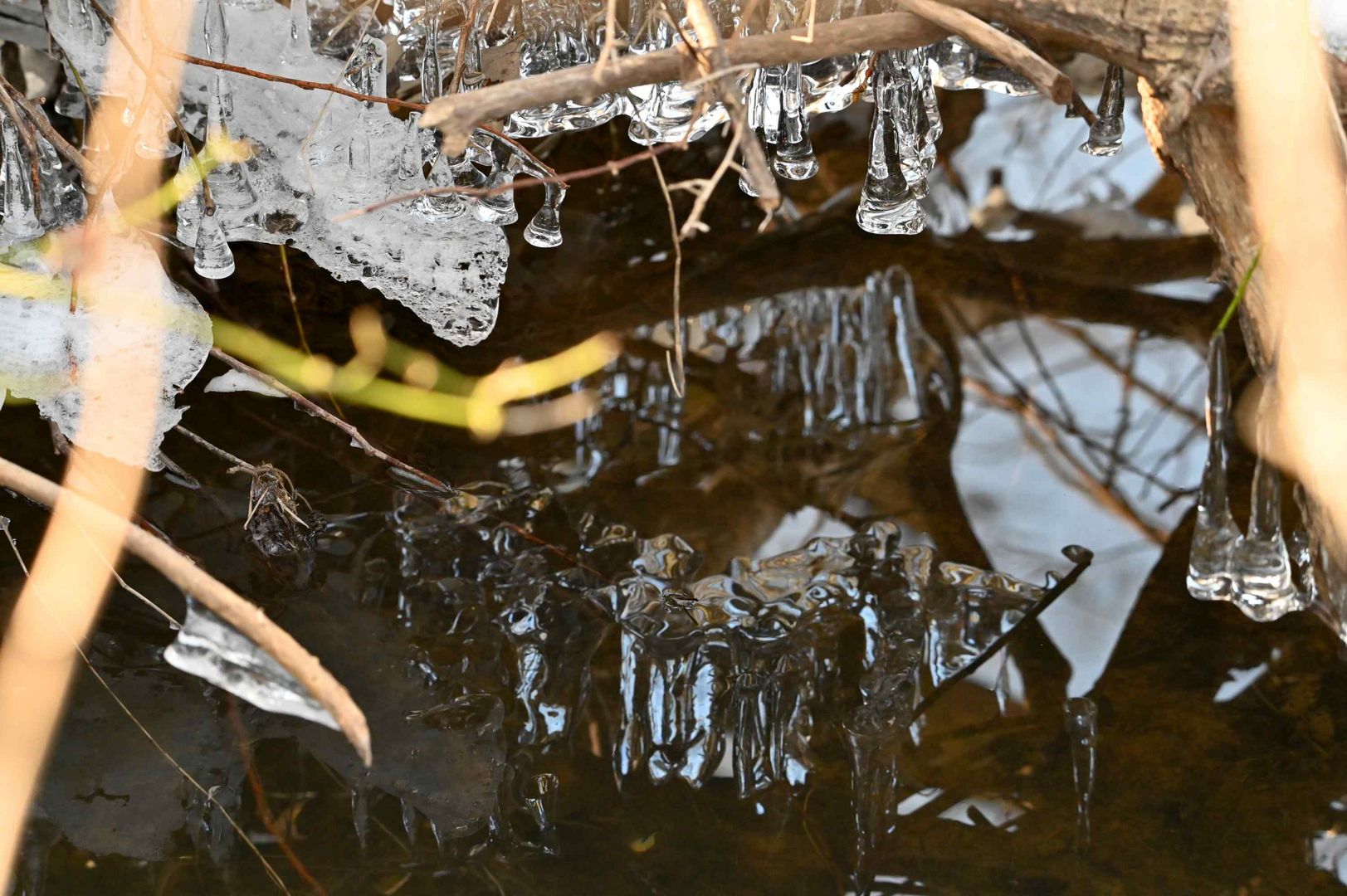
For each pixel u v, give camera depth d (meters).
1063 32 1.81
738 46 1.79
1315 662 1.91
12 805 1.85
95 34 1.92
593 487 1.99
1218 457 1.84
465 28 1.88
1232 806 1.86
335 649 1.91
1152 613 1.93
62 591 1.92
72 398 1.94
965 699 1.90
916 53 1.91
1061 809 1.86
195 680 1.90
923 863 1.84
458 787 1.87
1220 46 1.78
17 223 1.91
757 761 1.88
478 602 1.93
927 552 1.96
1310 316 1.79
